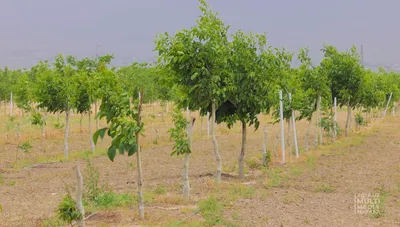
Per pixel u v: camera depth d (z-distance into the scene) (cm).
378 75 4053
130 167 1720
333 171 1541
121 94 852
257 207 1038
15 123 3191
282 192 1210
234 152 2136
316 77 2164
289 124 2197
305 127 3491
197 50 1201
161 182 1394
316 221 931
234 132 3083
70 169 1695
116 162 1858
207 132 2930
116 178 1491
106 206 1038
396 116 4894
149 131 3062
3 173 1620
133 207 1045
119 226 874
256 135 2917
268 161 1680
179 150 1088
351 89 2561
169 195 1177
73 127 3303
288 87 1866
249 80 1342
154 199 1125
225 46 1304
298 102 1891
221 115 1468
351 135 2794
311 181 1371
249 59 1337
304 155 1897
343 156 1902
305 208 1040
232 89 1284
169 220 915
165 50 1194
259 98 1391
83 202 1046
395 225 905
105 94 852
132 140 835
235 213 962
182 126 1095
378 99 3170
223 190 1228
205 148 2295
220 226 882
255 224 899
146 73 3422
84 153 2034
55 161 1894
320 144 2302
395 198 1152
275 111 1959
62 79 1961
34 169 1716
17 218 949
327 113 2506
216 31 1275
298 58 2177
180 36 1191
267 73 1381
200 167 1703
